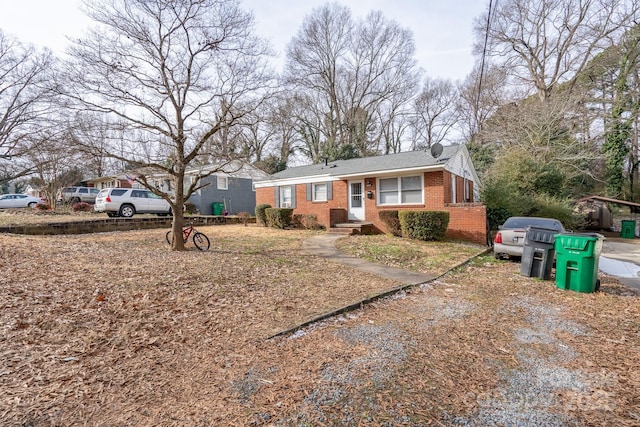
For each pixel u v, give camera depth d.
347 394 2.56
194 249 9.09
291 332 3.82
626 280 6.85
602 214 19.27
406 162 13.73
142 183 8.03
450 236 11.96
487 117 27.41
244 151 9.39
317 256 8.57
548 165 18.00
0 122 14.27
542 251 6.71
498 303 5.09
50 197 18.67
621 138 21.81
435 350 3.38
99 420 2.21
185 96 8.41
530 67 24.00
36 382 2.61
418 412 2.35
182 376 2.81
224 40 8.36
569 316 4.47
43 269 5.59
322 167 17.84
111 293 4.68
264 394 2.56
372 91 31.30
